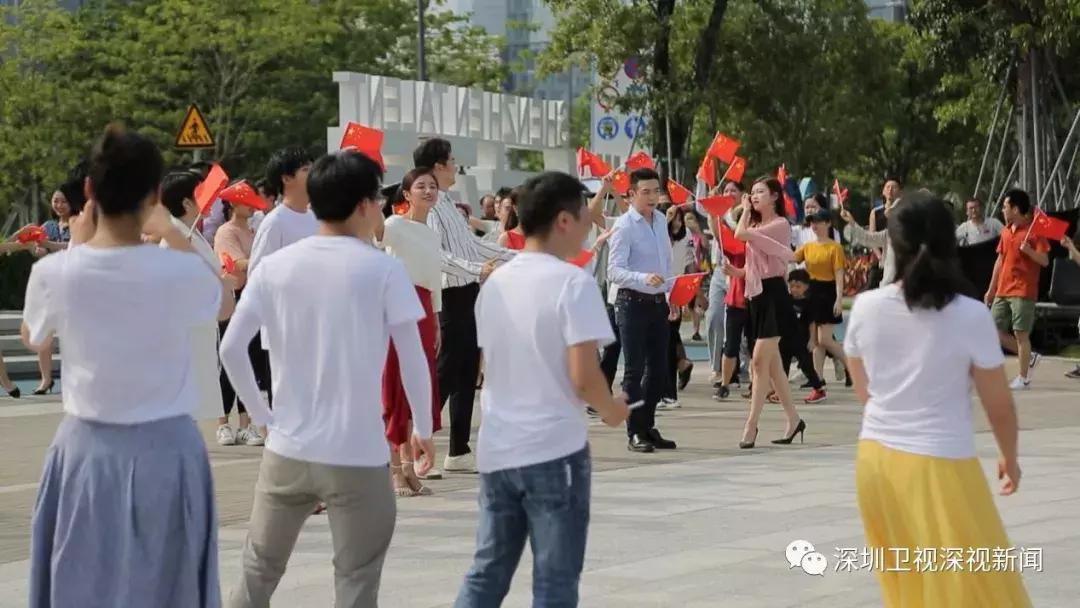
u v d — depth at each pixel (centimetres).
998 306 2289
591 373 712
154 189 691
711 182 2111
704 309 3219
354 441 752
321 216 769
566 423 719
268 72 5569
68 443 688
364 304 754
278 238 1269
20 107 5128
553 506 717
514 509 735
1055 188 3020
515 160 6538
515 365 724
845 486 1381
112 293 677
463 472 1476
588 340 711
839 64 4650
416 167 1362
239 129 5612
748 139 4538
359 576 764
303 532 1184
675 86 4047
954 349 705
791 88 4431
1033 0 2928
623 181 1702
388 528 766
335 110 5900
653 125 4103
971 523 705
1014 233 2272
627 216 1569
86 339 679
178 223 1270
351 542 760
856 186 7144
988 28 3061
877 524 733
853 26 4606
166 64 5328
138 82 5394
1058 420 1886
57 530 686
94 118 5288
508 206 1748
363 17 6469
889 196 2509
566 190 732
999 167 3225
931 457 708
